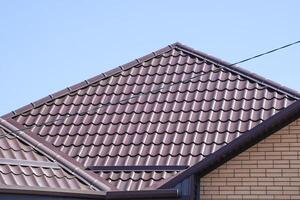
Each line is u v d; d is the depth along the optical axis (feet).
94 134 50.57
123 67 57.82
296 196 41.04
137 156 47.62
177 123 49.85
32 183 42.24
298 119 41.75
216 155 41.34
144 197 42.16
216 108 50.47
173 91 53.42
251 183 41.63
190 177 41.70
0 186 39.70
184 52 58.59
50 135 50.96
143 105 52.60
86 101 54.34
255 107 49.70
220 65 55.47
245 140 41.32
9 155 44.42
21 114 53.72
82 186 44.62
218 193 41.78
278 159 41.60
